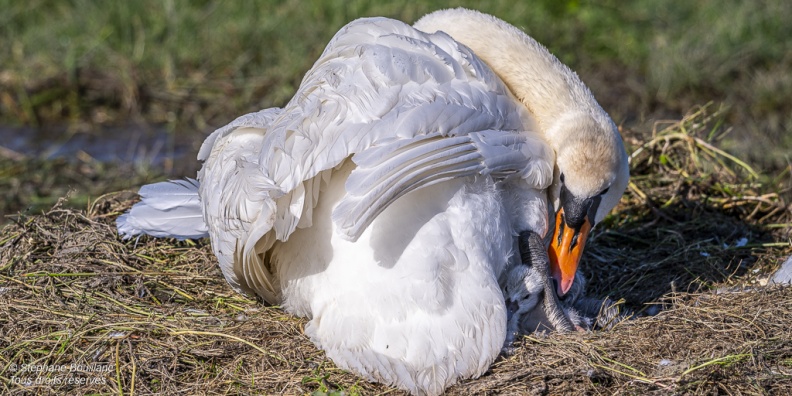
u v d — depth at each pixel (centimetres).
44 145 1758
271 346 980
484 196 931
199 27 2066
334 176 914
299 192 869
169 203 1168
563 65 1109
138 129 1845
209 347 977
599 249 1286
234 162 954
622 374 923
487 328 894
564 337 988
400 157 841
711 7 2180
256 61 2036
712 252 1256
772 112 1906
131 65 1938
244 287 1021
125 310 1052
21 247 1170
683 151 1454
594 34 2150
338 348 906
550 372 914
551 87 1080
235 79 1978
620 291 1188
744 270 1216
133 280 1127
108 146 1762
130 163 1681
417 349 882
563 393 902
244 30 2048
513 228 1012
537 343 977
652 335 988
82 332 991
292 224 870
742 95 1967
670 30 2131
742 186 1408
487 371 912
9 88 1916
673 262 1234
